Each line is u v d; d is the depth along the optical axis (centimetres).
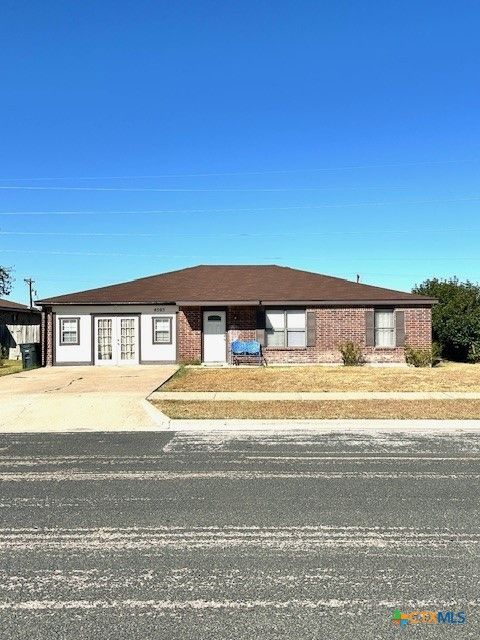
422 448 945
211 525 565
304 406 1362
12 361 3067
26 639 358
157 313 2588
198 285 2784
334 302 2528
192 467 809
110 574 452
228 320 2555
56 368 2438
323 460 853
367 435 1068
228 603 403
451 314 2784
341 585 430
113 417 1246
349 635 361
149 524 569
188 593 419
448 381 1838
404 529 552
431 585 430
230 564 470
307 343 2542
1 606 401
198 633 364
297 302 2519
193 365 2502
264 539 527
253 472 778
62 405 1371
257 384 1772
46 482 730
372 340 2545
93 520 581
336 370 2209
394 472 776
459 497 657
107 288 2753
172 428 1146
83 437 1055
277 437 1048
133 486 709
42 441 1016
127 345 2586
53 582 438
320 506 625
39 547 509
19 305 4409
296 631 365
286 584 433
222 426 1161
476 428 1145
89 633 365
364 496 662
